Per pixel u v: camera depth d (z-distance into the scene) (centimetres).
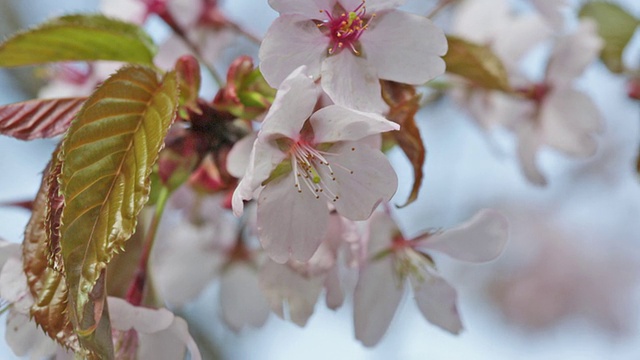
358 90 31
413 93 32
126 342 32
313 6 31
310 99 31
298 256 31
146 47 35
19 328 33
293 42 31
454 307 35
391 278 35
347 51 31
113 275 33
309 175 31
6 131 31
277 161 31
